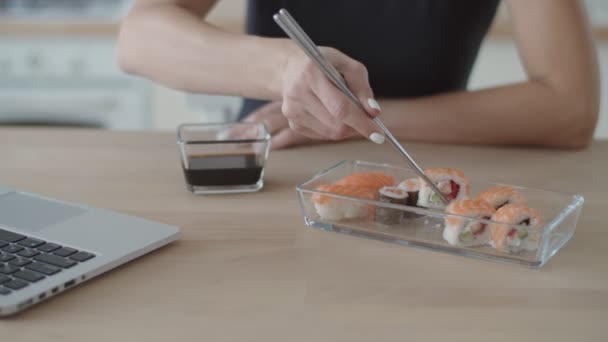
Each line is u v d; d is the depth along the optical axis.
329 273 0.74
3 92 2.71
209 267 0.75
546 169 1.16
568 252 0.81
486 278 0.73
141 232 0.80
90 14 2.81
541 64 1.32
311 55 0.79
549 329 0.63
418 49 1.53
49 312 0.64
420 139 1.30
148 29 1.24
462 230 0.78
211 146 0.98
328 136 0.95
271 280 0.72
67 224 0.81
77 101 2.73
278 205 0.95
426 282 0.72
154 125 2.80
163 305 0.66
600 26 2.63
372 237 0.83
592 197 1.01
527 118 1.27
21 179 1.04
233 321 0.63
